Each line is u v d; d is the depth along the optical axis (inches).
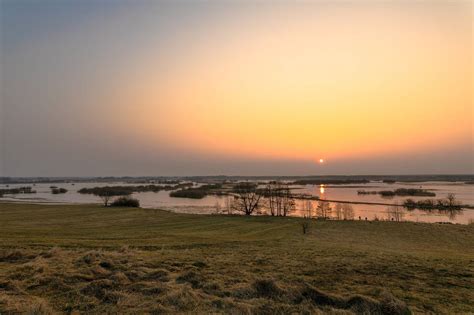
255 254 778.2
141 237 1239.5
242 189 3860.7
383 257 740.0
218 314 346.3
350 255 775.1
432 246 1409.9
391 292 456.4
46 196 5300.2
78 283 447.5
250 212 3053.6
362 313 371.2
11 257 648.4
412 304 412.5
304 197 4463.6
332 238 1525.6
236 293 418.0
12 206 3004.4
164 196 5231.3
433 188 6771.7
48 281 450.3
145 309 357.1
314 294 418.3
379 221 2204.7
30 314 332.8
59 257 639.8
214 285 445.4
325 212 2822.3
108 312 350.0
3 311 339.0
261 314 358.0
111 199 4507.9
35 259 619.2
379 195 4995.1
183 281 470.6
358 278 533.0
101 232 1444.4
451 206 3348.9
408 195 4931.1
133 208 2918.3
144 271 520.7
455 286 494.0
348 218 2536.9
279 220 2268.7
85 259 594.2
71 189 7805.1
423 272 576.1
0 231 1275.8
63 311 353.7
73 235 1267.2
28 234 1211.9
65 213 2477.9
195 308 362.0
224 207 3432.6
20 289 418.3
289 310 368.8
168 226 1905.8
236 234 1599.4
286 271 571.8
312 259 700.7
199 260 641.0
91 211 2632.9
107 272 509.7
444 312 386.3
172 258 659.4
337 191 6048.2
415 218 2689.5
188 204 3811.5
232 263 633.0
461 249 1348.4
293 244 1110.4
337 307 390.6
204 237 1304.1
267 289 430.9
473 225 2039.9
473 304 415.2
